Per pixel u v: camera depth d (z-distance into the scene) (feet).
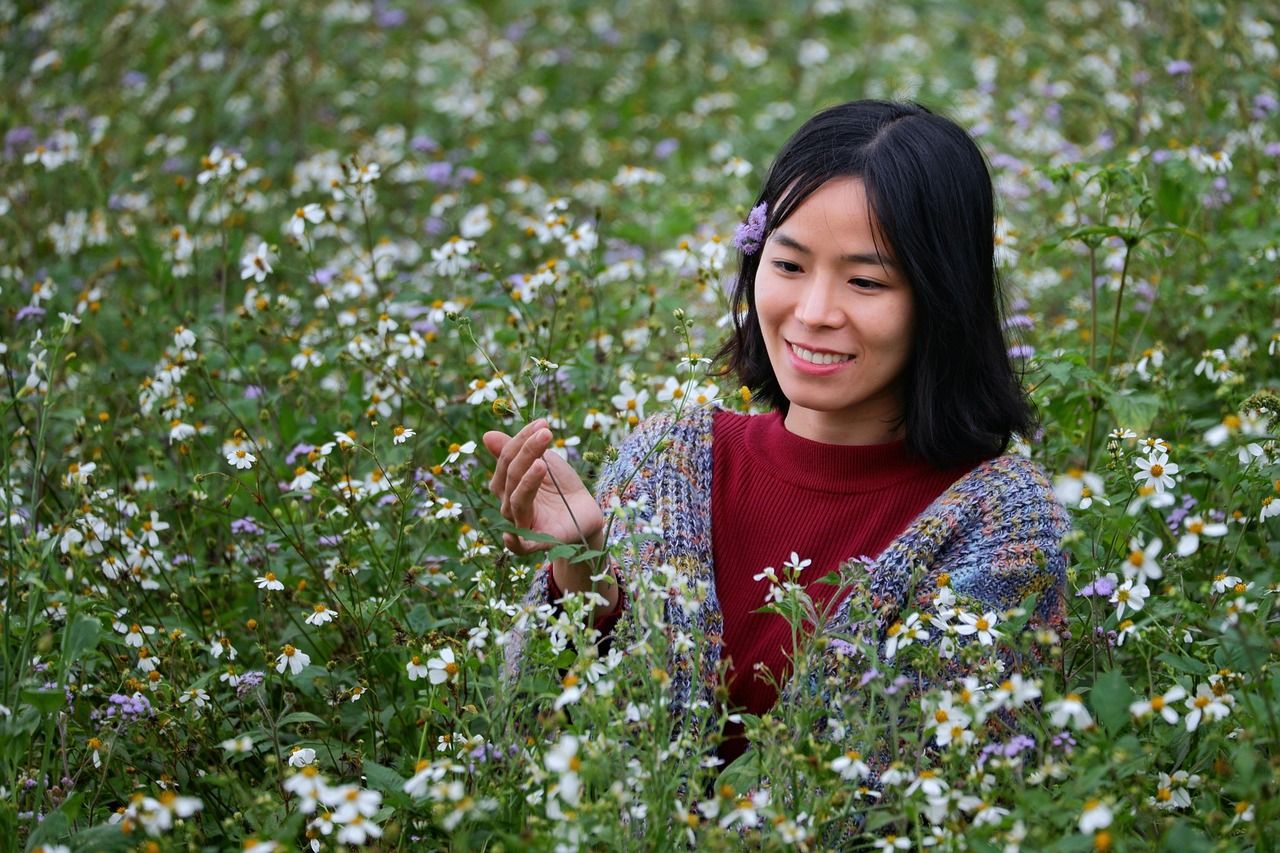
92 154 19.53
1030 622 8.77
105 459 13.52
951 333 8.87
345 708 10.56
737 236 9.12
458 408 12.88
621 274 16.43
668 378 12.58
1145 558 7.61
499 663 8.92
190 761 9.55
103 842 7.77
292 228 14.61
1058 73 23.86
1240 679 8.41
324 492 11.03
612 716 7.92
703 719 8.13
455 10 34.09
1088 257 16.80
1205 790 8.14
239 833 8.62
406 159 22.63
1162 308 15.14
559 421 12.26
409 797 8.26
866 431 9.31
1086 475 7.15
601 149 25.45
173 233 16.31
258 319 14.70
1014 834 7.14
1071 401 12.00
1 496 10.97
